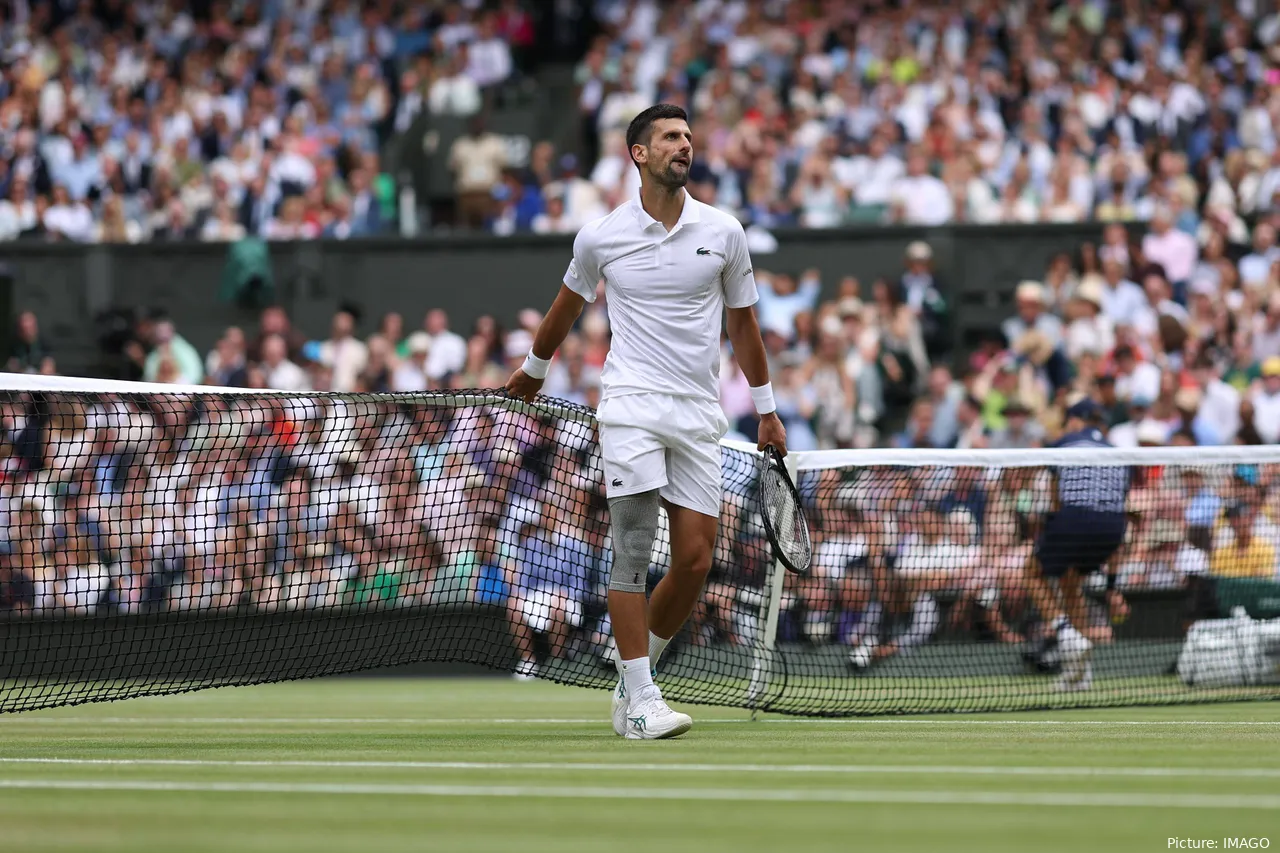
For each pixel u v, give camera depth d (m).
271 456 24.31
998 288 31.36
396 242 33.53
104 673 22.20
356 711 17.22
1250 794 8.41
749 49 41.22
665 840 6.97
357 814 7.80
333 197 37.22
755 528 17.86
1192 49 38.16
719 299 12.74
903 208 33.84
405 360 31.48
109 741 12.52
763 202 35.38
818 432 29.36
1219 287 30.80
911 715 15.27
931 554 20.56
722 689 16.69
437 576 21.89
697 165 36.59
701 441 12.59
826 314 30.61
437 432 23.72
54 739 12.83
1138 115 36.94
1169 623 20.53
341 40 44.31
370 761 10.45
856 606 20.58
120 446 24.30
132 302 34.16
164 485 24.28
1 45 42.84
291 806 8.11
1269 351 29.20
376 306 33.59
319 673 17.05
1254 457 17.77
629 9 46.31
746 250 12.83
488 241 33.34
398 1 45.34
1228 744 11.47
